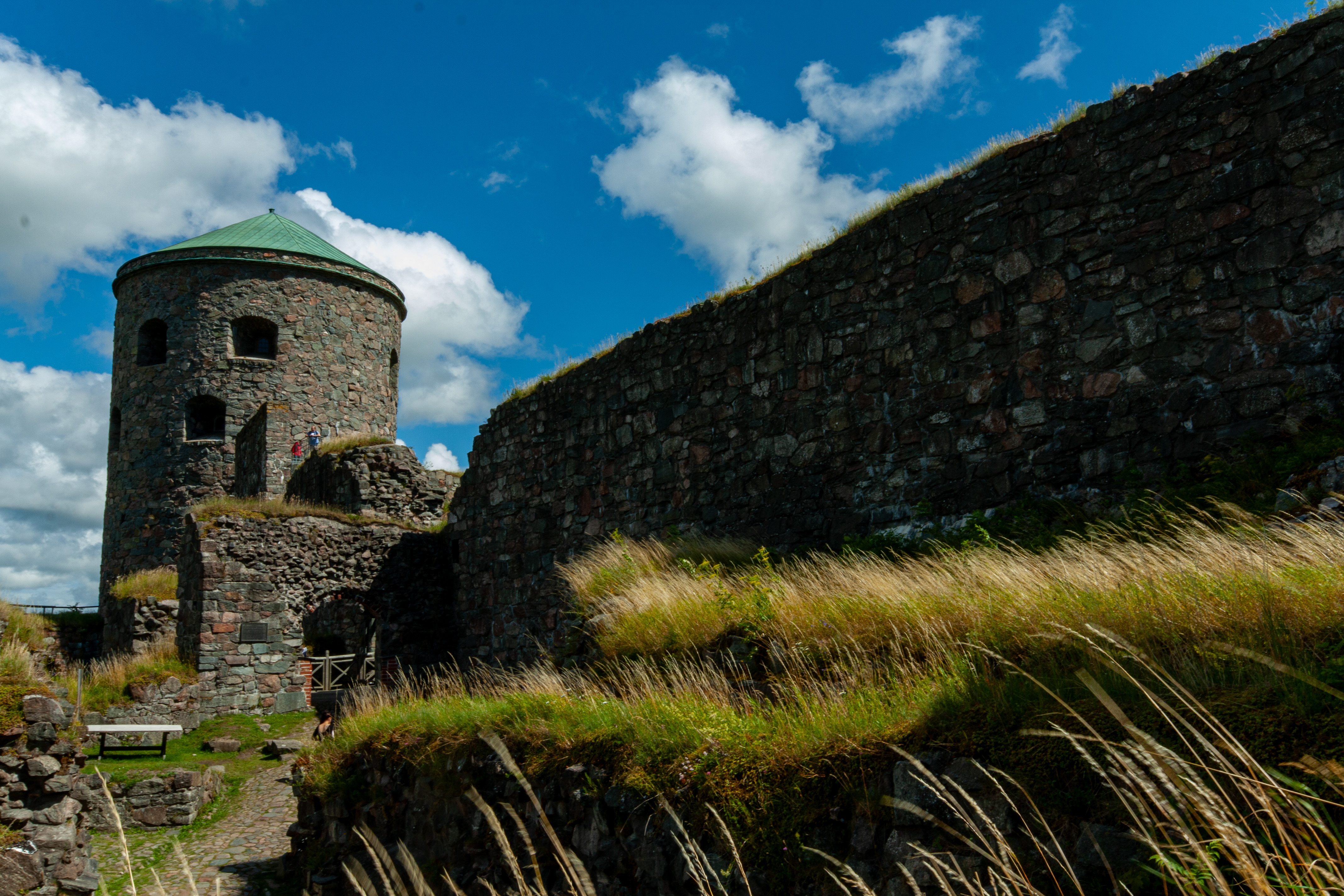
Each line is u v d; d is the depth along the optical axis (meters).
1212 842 2.05
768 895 3.38
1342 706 2.44
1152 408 6.81
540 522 12.84
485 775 5.40
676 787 3.95
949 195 8.34
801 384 9.44
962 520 7.82
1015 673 3.56
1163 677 2.91
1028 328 7.64
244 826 9.23
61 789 6.08
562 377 12.73
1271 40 6.50
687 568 8.44
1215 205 6.66
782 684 5.11
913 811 2.76
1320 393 5.98
